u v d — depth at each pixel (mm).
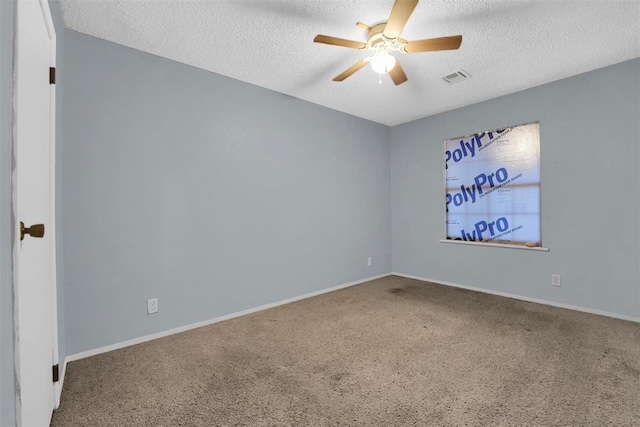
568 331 2590
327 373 1993
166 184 2648
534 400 1674
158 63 2617
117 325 2395
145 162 2537
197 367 2090
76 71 2229
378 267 4684
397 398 1720
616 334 2512
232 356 2242
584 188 3061
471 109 3912
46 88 1498
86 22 2141
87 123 2270
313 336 2580
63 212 2150
